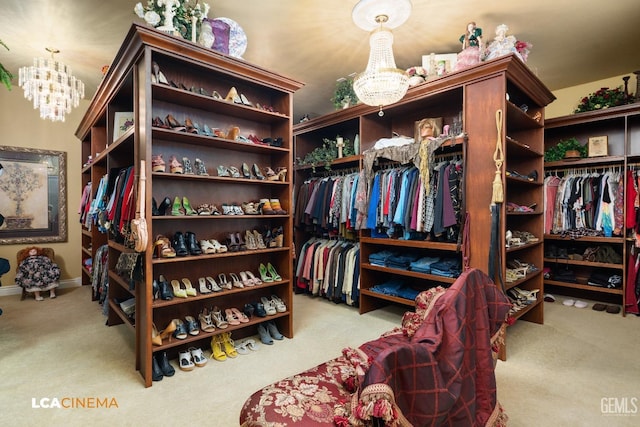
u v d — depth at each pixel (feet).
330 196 12.46
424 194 9.29
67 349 8.35
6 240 13.70
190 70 8.18
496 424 4.11
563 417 5.57
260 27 9.49
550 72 12.53
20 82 9.67
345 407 3.82
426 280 11.46
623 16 8.87
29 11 8.51
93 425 5.38
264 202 9.25
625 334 9.41
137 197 6.91
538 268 10.55
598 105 12.35
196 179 7.96
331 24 9.34
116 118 9.55
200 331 7.86
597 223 11.96
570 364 7.53
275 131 9.78
